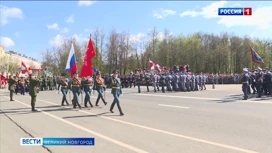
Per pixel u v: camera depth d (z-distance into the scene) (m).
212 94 21.78
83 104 16.84
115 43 62.84
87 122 10.44
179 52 69.19
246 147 6.57
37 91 14.46
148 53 66.94
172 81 26.89
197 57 70.94
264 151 6.23
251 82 20.75
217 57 71.12
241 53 73.44
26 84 33.09
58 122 10.58
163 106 14.79
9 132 8.88
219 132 8.22
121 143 7.22
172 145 6.90
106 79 37.78
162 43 68.25
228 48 71.75
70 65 16.06
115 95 12.15
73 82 14.78
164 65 67.06
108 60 62.44
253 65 70.94
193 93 23.30
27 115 12.62
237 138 7.45
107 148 6.80
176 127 9.10
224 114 11.48
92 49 15.34
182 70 29.47
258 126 8.94
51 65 70.06
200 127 9.01
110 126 9.53
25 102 19.25
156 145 6.94
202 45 75.19
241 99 17.30
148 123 9.95
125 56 63.94
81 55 63.59
